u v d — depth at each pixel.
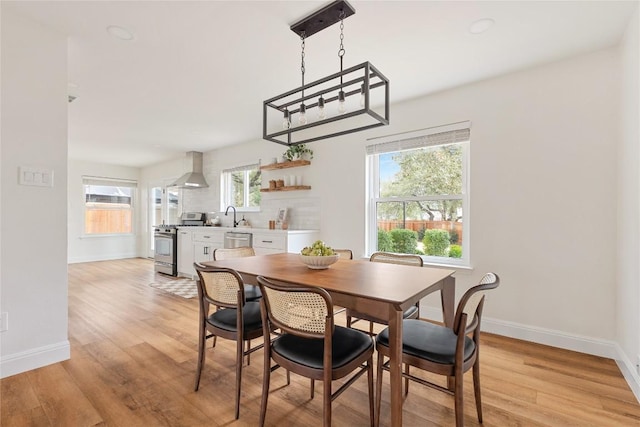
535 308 2.71
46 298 2.21
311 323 1.42
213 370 2.23
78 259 7.12
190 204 6.64
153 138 5.13
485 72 2.80
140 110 3.80
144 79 2.96
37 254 2.17
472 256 3.02
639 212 1.92
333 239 4.09
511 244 2.83
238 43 2.36
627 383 2.06
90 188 7.32
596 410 1.79
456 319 1.44
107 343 2.67
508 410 1.79
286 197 4.72
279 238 4.06
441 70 2.77
